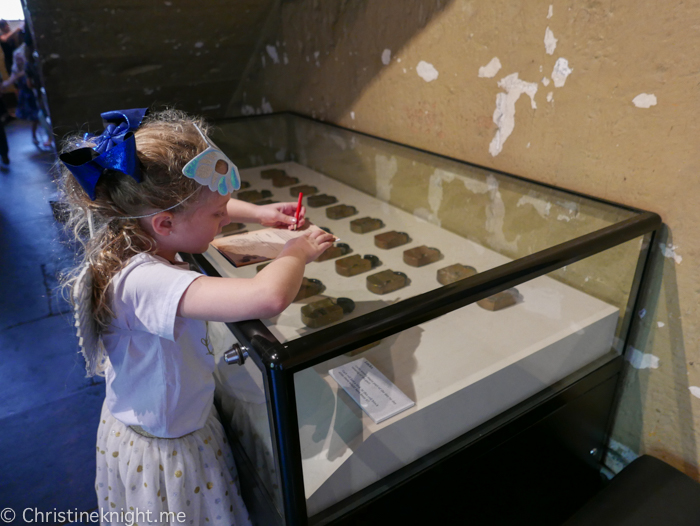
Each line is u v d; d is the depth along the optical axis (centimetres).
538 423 106
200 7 181
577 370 112
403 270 126
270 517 92
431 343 93
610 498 104
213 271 92
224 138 201
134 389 88
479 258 132
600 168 112
